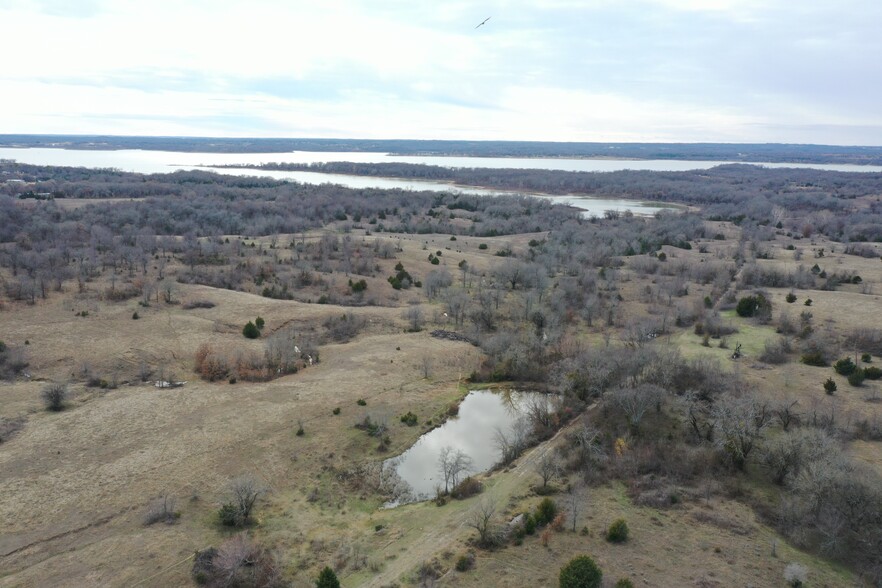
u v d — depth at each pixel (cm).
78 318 7838
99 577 3644
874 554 3909
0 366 6406
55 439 5169
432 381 6938
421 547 4069
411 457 5381
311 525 4338
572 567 3491
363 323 8544
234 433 5438
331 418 5853
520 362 7131
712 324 8338
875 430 5369
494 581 3678
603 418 5841
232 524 4231
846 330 8056
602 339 8262
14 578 3612
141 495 4484
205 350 6944
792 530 4156
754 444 5206
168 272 10169
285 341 7194
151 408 5825
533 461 5247
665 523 4281
